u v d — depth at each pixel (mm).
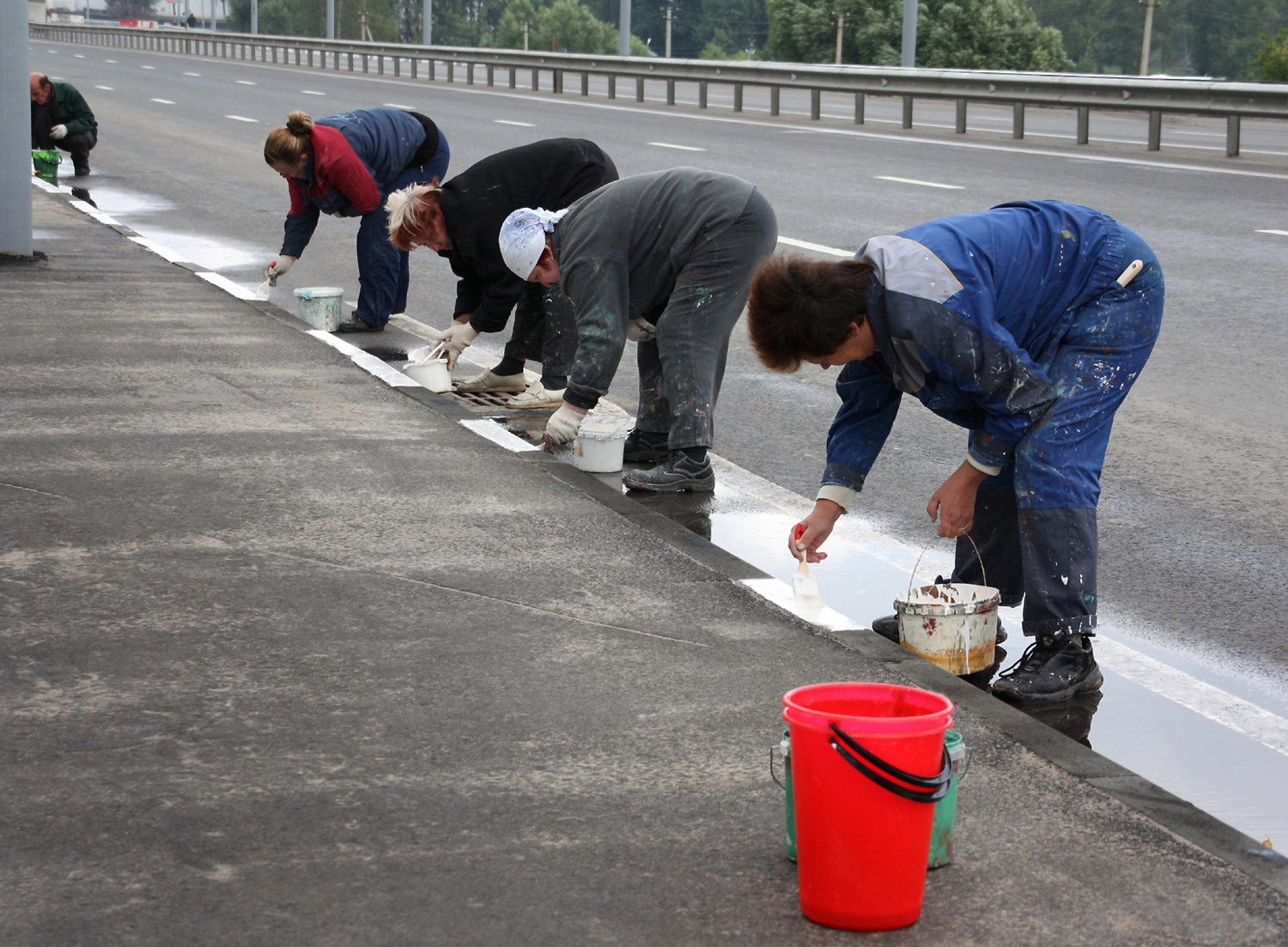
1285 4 116375
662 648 3535
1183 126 23281
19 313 8055
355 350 7246
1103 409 3512
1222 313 8844
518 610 3777
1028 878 2473
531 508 4742
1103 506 5363
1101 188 14367
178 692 3188
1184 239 11359
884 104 28672
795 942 2262
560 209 5879
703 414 5285
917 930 2305
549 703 3176
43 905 2324
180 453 5273
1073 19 119875
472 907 2342
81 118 16703
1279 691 3707
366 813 2654
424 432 5723
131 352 7094
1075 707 3574
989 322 3248
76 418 5758
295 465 5172
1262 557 4773
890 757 2221
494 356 7914
